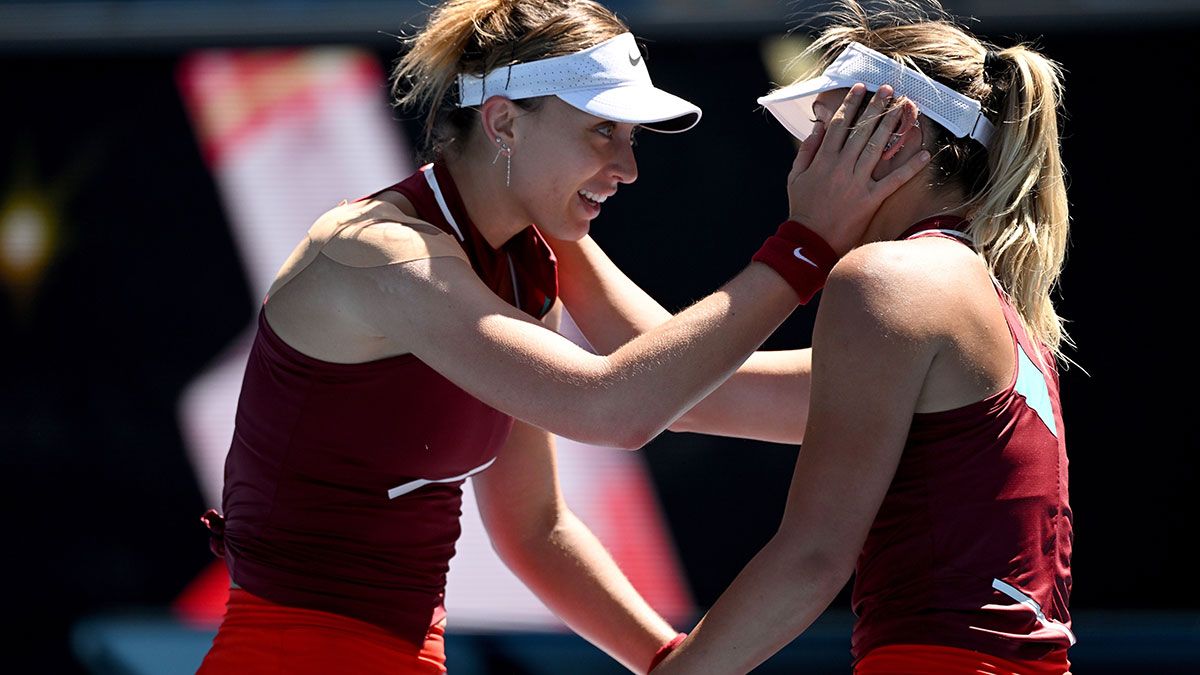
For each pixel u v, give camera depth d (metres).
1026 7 15.88
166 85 16.70
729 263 16.36
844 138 8.51
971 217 8.37
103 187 16.75
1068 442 16.12
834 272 7.96
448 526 9.43
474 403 8.95
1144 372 16.00
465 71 8.93
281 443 8.91
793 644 16.14
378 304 8.40
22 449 16.80
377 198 9.00
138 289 16.75
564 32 8.70
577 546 10.48
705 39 16.38
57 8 16.66
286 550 8.93
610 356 8.36
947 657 7.68
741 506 16.41
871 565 8.09
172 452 16.78
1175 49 15.86
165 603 16.75
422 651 9.20
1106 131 15.95
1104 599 16.12
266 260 16.70
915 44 8.51
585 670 16.23
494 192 8.98
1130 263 15.97
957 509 7.78
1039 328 8.59
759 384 10.08
